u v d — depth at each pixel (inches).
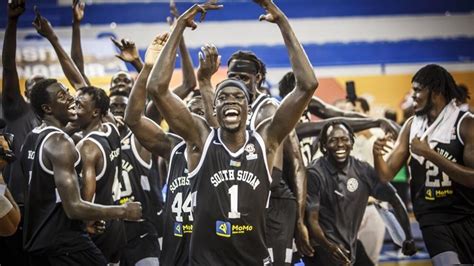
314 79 171.5
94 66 436.5
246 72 212.5
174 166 192.4
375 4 593.3
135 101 188.9
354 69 544.7
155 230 240.5
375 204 253.3
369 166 241.4
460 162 208.4
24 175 209.6
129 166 236.7
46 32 245.4
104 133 216.2
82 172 208.1
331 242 231.8
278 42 579.2
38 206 198.8
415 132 215.2
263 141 176.7
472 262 206.8
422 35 594.9
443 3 596.7
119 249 226.7
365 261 260.5
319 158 241.1
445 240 205.9
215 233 173.8
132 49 224.1
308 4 590.6
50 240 197.0
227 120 171.6
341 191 235.0
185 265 189.6
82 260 200.1
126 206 196.7
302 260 252.1
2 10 547.8
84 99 217.9
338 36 587.8
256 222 175.0
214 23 576.4
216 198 173.6
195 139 178.2
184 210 188.2
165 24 573.3
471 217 207.2
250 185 174.1
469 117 207.2
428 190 210.2
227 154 175.0
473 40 564.4
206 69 197.0
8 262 225.5
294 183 221.0
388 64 548.7
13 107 241.8
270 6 174.7
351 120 255.0
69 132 225.5
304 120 259.0
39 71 439.2
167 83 173.2
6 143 196.4
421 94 211.0
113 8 573.3
